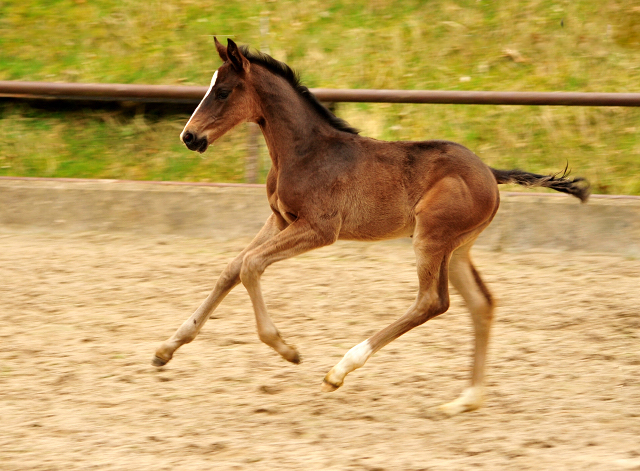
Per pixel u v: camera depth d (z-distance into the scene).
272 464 4.73
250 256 6.05
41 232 11.36
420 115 12.76
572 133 12.34
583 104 10.66
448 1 15.13
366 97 11.10
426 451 5.02
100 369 6.73
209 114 6.32
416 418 5.74
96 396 6.12
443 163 6.09
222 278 6.37
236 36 14.59
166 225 11.20
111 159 12.68
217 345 7.43
